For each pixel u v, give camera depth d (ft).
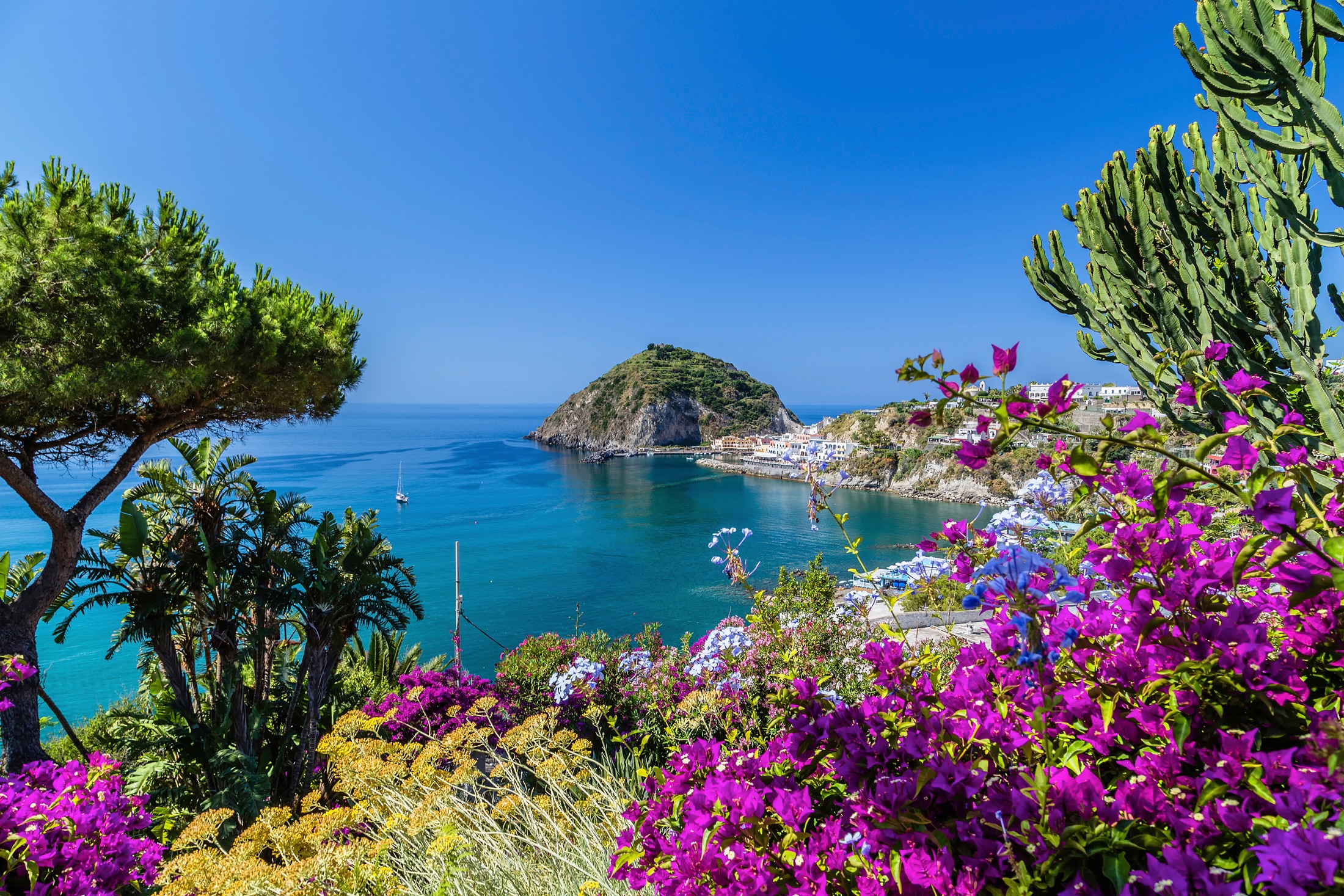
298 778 36.24
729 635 15.67
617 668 21.29
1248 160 9.84
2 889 7.72
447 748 11.60
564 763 10.70
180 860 8.91
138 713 41.63
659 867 5.07
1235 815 3.08
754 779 5.24
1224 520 4.80
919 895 3.72
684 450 599.16
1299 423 3.82
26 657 29.07
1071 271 13.50
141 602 35.06
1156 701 3.88
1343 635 3.73
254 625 40.37
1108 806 3.42
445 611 142.61
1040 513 8.58
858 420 368.68
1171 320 11.34
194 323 31.30
